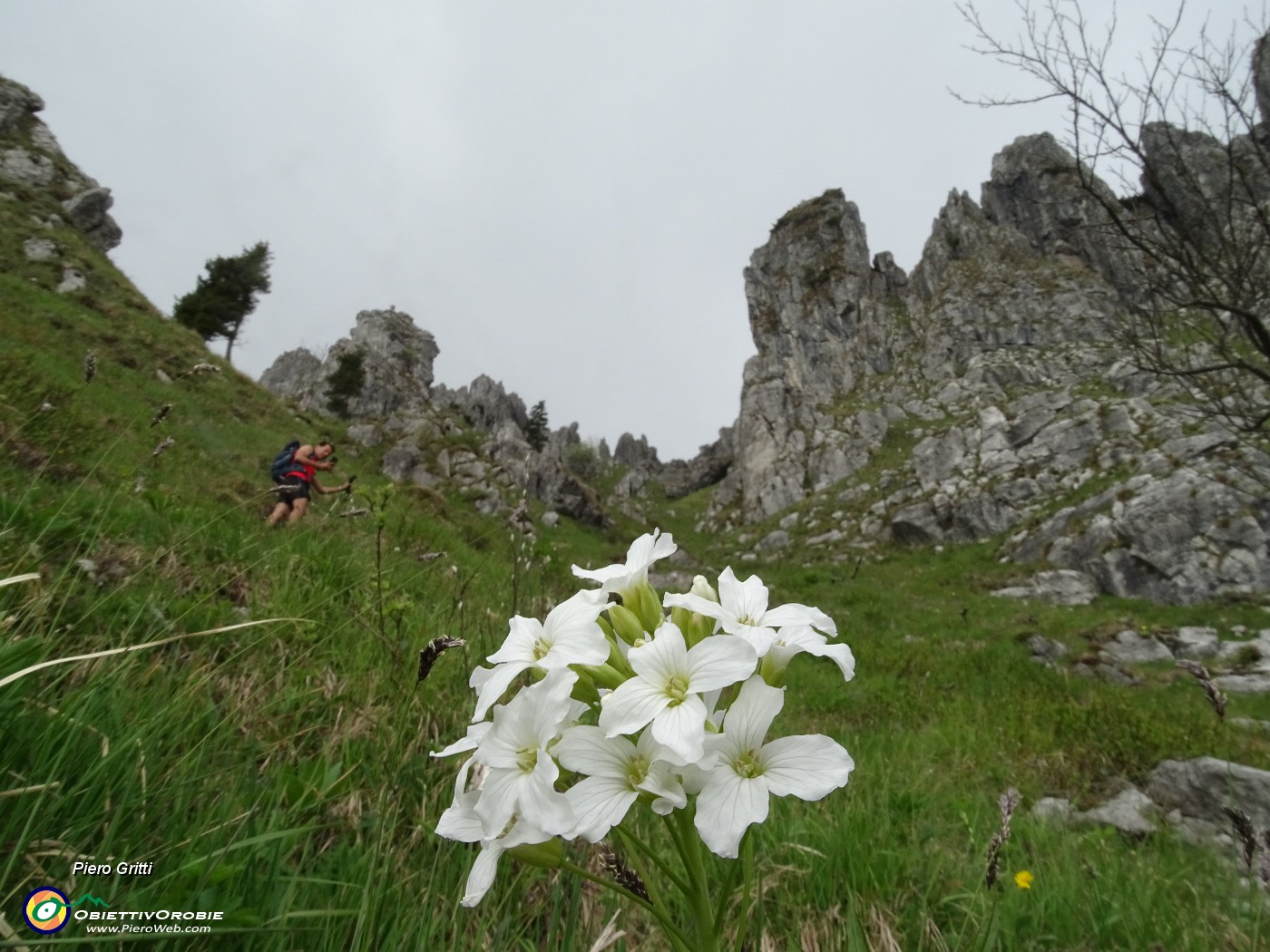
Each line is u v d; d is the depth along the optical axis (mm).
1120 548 29844
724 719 1478
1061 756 7633
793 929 2760
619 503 92312
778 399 78688
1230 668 16578
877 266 92812
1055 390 55594
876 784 5262
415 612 5105
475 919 2422
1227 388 10375
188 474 9633
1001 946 2922
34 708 2236
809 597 29078
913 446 62938
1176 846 5773
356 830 2645
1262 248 9352
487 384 103500
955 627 21719
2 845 1810
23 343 16578
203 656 3752
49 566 4078
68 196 39688
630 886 1560
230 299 57219
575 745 1450
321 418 55625
